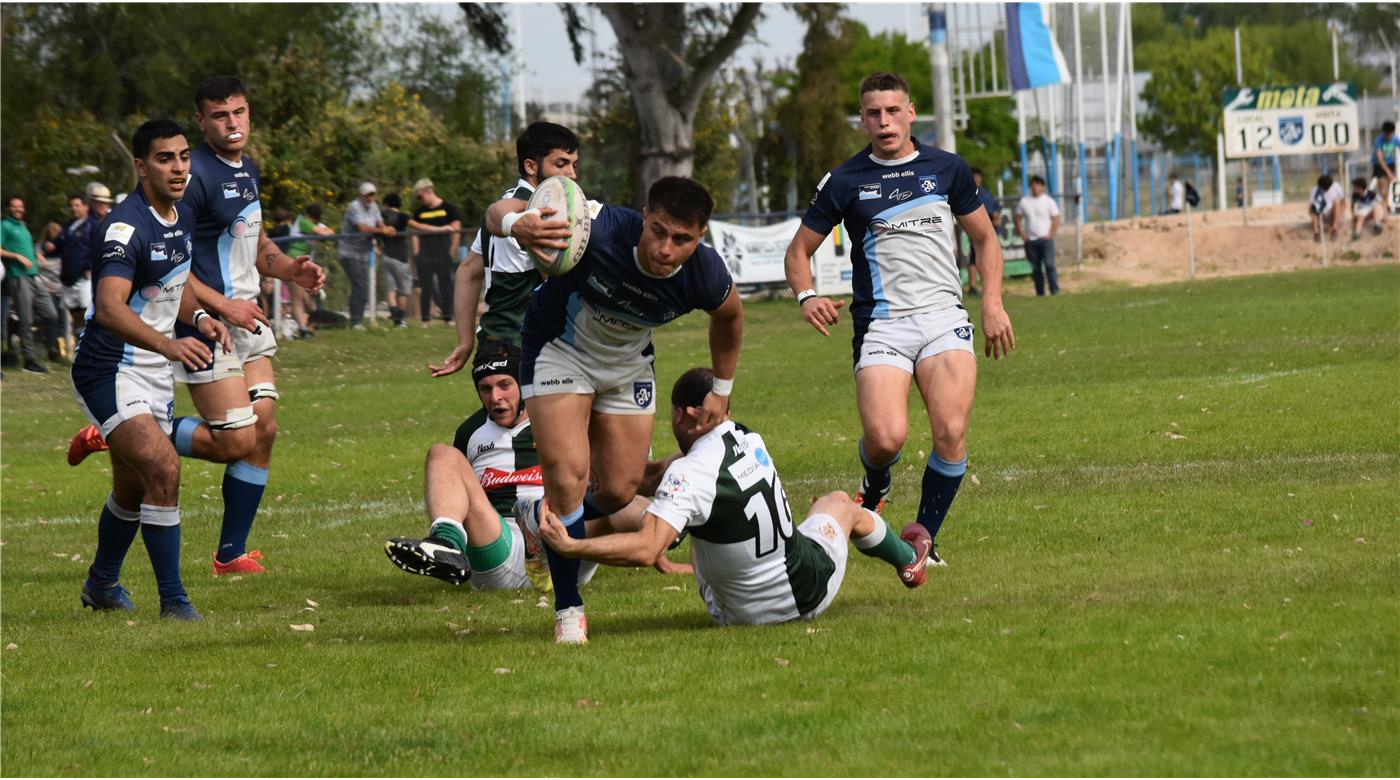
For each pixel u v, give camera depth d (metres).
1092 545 23.48
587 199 18.38
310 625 21.25
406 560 21.45
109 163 111.38
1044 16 106.62
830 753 13.77
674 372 56.75
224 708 16.55
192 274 25.20
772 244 94.25
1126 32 176.00
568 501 19.31
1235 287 85.69
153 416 23.03
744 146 153.50
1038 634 17.58
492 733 15.02
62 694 17.53
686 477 18.36
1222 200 176.38
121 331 21.77
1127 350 54.50
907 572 20.88
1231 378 43.22
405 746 14.75
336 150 106.94
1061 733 13.84
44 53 128.12
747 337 72.81
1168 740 13.45
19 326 66.19
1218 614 17.89
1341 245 111.69
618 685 16.62
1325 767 12.56
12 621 22.95
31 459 43.69
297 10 141.75
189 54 128.88
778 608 19.19
